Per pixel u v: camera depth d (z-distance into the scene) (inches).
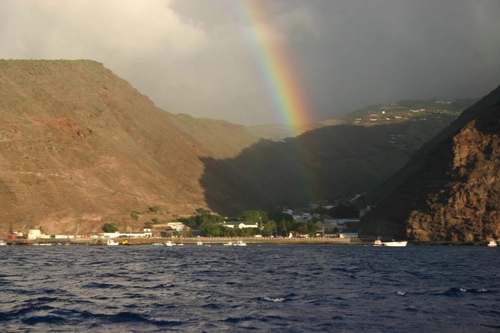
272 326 1825.8
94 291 2664.9
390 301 2327.8
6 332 1738.4
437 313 2047.2
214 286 2866.6
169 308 2151.8
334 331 1761.8
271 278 3287.4
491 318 1961.1
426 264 4500.5
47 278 3265.3
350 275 3481.8
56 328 1797.5
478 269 3978.8
